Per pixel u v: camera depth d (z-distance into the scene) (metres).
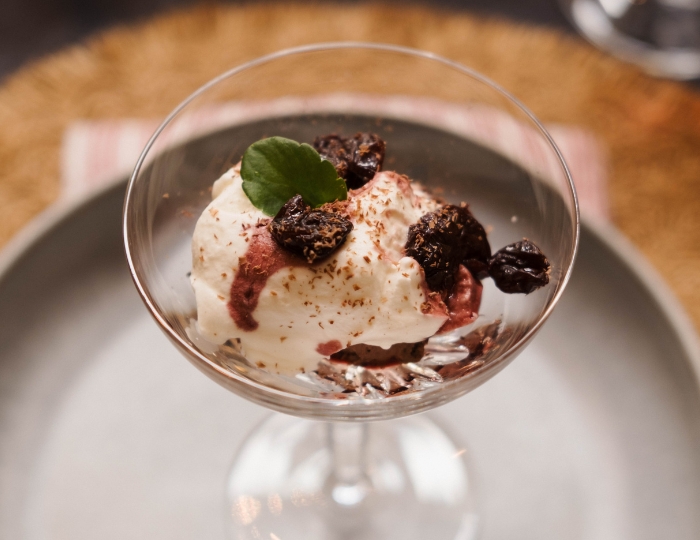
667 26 0.54
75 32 0.55
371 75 0.32
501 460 0.34
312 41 0.45
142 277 0.28
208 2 0.48
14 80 0.44
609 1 0.55
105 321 0.36
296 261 0.27
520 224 0.30
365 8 0.47
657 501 0.33
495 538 0.33
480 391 0.35
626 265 0.36
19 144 0.42
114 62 0.44
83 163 0.41
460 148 0.31
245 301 0.27
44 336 0.36
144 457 0.34
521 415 0.35
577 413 0.35
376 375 0.28
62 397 0.35
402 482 0.35
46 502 0.33
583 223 0.37
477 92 0.31
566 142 0.42
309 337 0.27
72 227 0.37
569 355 0.36
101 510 0.33
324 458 0.36
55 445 0.34
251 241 0.27
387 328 0.27
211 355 0.27
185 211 0.29
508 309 0.28
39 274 0.36
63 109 0.43
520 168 0.30
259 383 0.26
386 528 0.34
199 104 0.30
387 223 0.28
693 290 0.40
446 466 0.35
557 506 0.33
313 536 0.34
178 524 0.33
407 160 0.31
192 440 0.35
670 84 0.45
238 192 0.28
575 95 0.44
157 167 0.29
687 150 0.43
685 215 0.42
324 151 0.30
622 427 0.34
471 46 0.45
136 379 0.35
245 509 0.34
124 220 0.28
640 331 0.35
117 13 0.56
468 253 0.28
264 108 0.31
